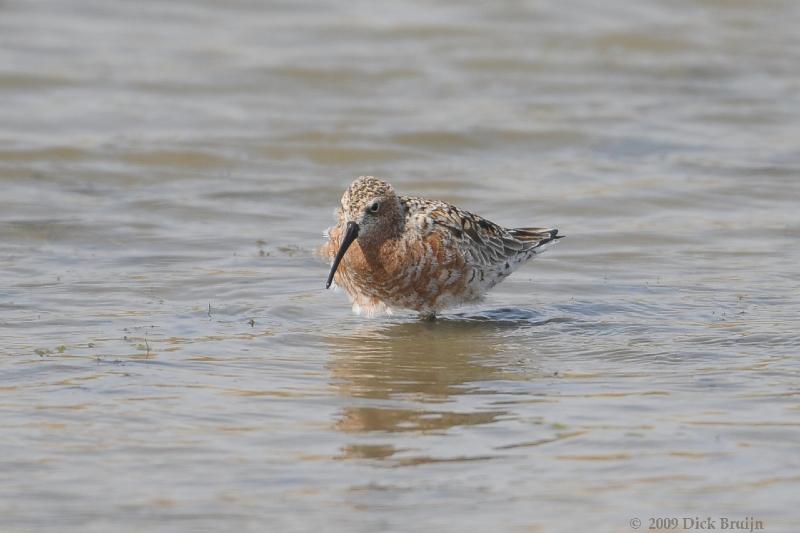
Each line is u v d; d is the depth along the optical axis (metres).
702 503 15.04
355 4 53.09
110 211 31.73
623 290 26.55
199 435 17.31
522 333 23.45
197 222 31.36
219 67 45.19
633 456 16.53
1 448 16.62
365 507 14.95
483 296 24.70
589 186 34.66
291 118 40.16
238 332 23.05
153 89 42.69
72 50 46.50
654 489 15.46
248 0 53.00
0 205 31.75
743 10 54.06
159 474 15.91
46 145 36.41
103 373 20.08
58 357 20.92
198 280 26.62
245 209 32.41
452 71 45.81
